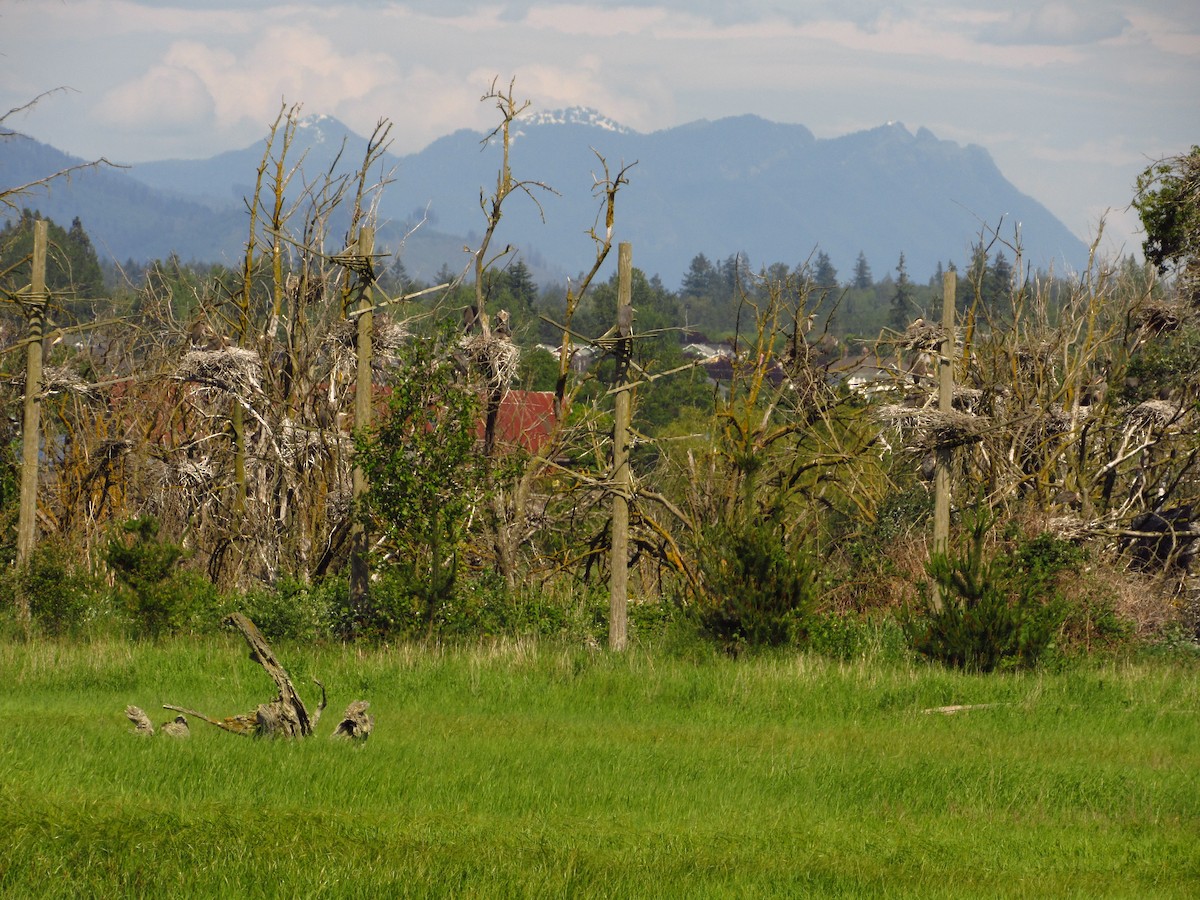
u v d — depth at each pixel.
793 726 56.28
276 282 99.56
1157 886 32.78
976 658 73.25
